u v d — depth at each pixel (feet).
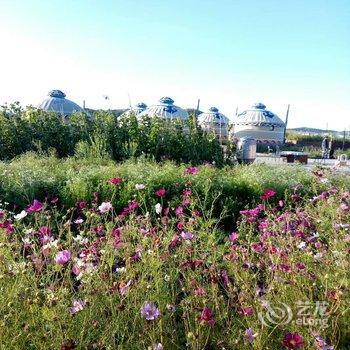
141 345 7.98
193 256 11.43
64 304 8.14
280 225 12.77
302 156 71.72
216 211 20.31
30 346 7.63
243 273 10.21
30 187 20.49
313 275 10.25
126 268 9.48
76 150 38.06
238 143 47.03
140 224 13.34
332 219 14.46
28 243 10.26
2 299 7.89
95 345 7.43
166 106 97.45
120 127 40.50
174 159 39.93
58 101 92.89
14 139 39.50
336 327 8.53
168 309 8.77
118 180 14.98
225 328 8.63
